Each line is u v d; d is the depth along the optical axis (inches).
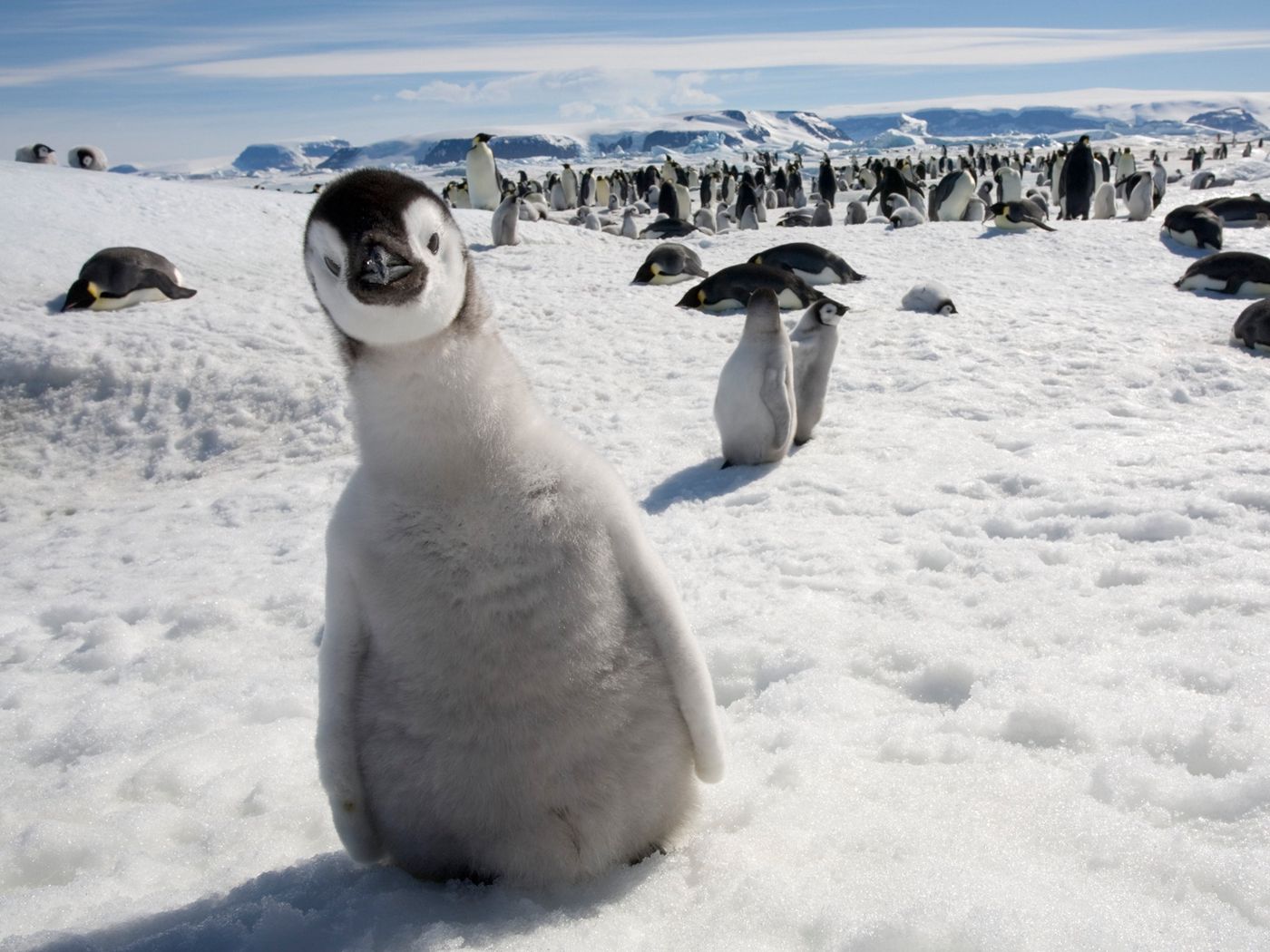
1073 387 352.5
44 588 266.4
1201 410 315.6
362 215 78.4
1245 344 397.4
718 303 535.8
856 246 770.2
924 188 1652.3
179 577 255.9
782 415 286.8
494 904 88.4
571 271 671.1
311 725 155.3
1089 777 108.7
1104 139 5856.3
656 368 431.2
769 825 102.3
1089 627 156.7
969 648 152.2
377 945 82.9
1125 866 90.2
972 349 414.3
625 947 80.6
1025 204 812.6
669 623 87.2
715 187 1834.4
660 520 253.1
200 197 786.8
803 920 82.0
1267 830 94.6
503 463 82.2
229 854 116.1
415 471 81.9
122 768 146.1
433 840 89.9
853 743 125.7
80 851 118.6
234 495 341.7
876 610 177.5
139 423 414.9
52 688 186.2
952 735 122.8
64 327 474.9
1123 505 215.8
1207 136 6889.8
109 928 94.3
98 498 374.0
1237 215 835.4
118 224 674.2
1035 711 123.5
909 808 104.6
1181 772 109.0
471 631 81.4
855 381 382.3
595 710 84.0
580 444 91.2
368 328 77.4
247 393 422.6
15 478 389.7
